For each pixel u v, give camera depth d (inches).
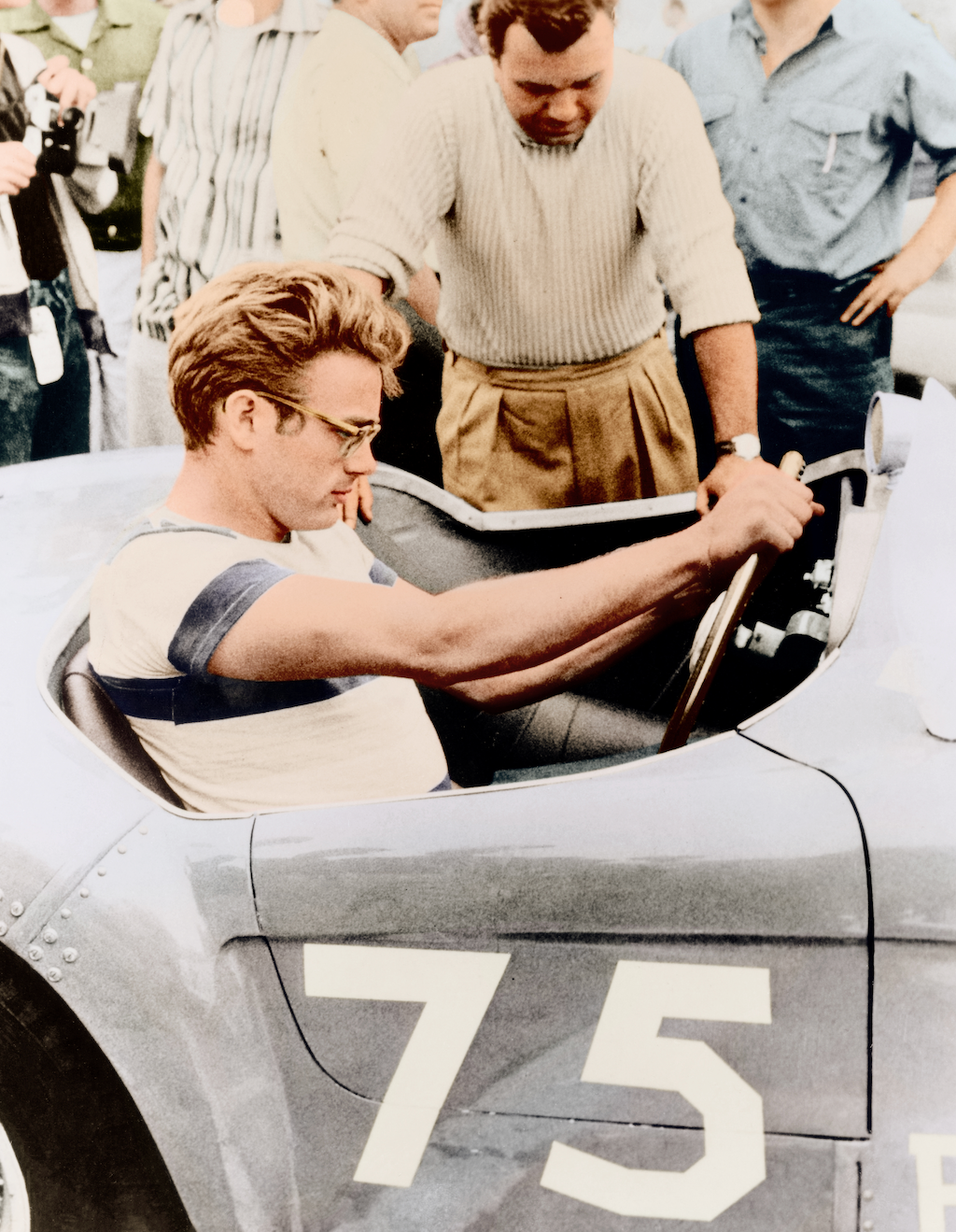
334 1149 40.6
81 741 44.2
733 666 50.1
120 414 75.4
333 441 45.2
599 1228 38.5
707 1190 37.9
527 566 59.2
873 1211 37.0
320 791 46.4
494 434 59.7
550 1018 39.1
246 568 43.5
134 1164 42.1
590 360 57.9
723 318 56.0
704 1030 38.0
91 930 40.9
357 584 42.7
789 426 56.9
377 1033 40.1
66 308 73.9
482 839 40.1
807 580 50.3
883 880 36.9
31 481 62.2
